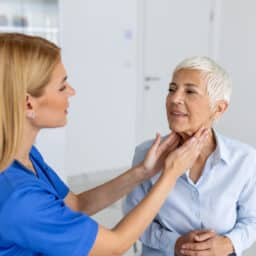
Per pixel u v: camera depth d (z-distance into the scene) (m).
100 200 1.39
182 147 1.16
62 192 1.33
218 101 1.27
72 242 0.97
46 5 4.21
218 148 1.31
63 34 4.20
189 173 1.35
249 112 4.82
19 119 0.94
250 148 1.36
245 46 4.77
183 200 1.35
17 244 0.97
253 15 4.60
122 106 4.72
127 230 1.03
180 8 4.81
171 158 1.14
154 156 1.33
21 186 0.93
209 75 1.23
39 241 0.94
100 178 4.49
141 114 4.88
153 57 4.79
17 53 0.94
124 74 4.65
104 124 4.64
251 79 4.73
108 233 1.00
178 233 1.39
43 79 0.98
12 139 0.95
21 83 0.94
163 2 4.70
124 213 1.50
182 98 1.25
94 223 1.00
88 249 0.98
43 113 1.02
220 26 5.07
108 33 4.45
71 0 4.16
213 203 1.33
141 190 1.43
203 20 4.99
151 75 4.83
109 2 4.38
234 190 1.33
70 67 4.31
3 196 0.91
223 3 4.98
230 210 1.33
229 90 1.29
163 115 5.04
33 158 1.24
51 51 1.01
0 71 0.93
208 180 1.33
